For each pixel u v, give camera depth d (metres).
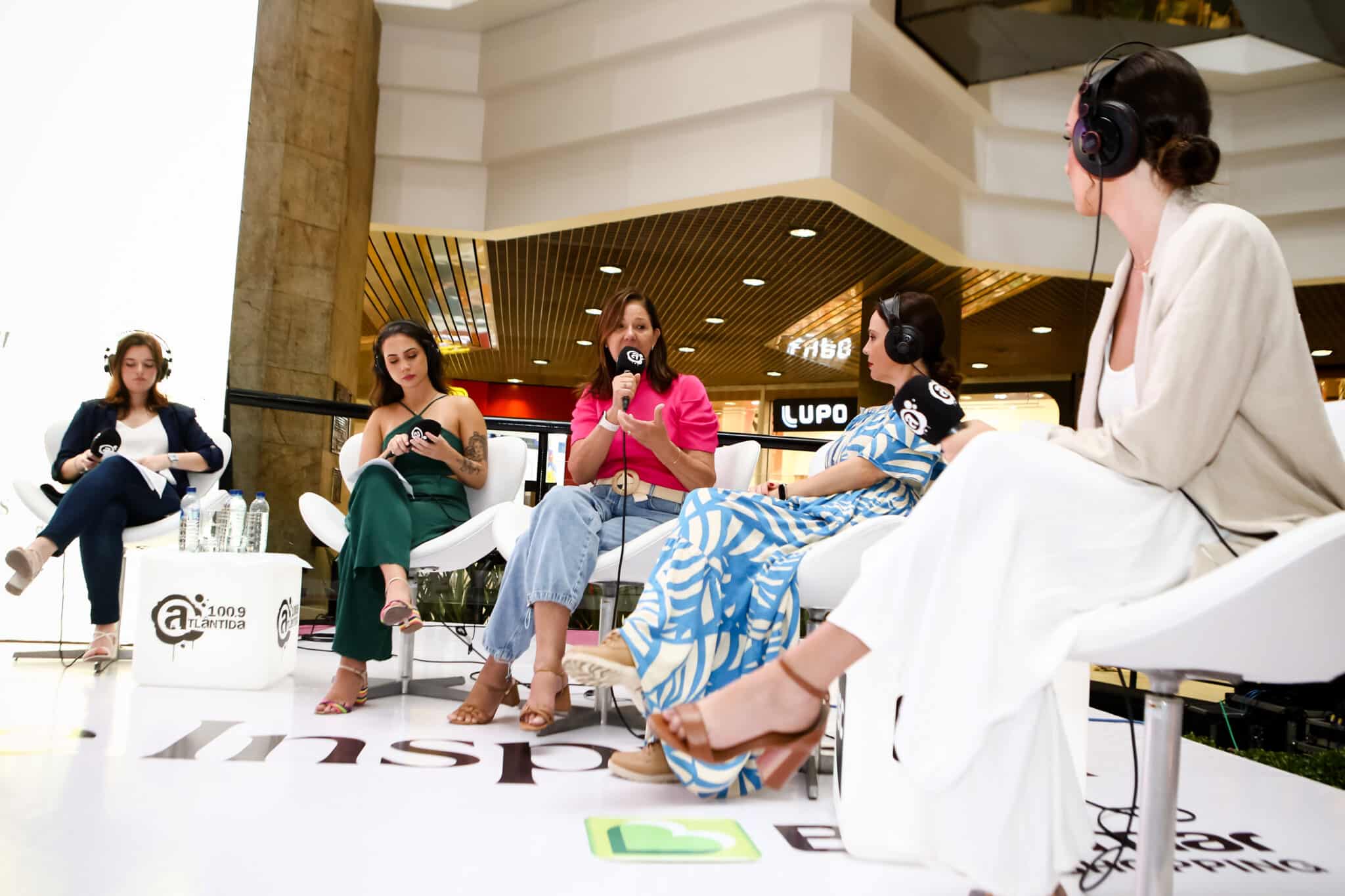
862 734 1.54
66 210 4.43
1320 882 1.55
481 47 7.36
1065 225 7.48
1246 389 1.14
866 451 2.21
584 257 8.21
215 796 1.68
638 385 2.61
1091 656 1.05
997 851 1.09
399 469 2.96
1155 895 1.12
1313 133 7.10
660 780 1.96
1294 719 3.42
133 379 3.59
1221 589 0.97
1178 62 1.29
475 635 4.86
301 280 5.96
